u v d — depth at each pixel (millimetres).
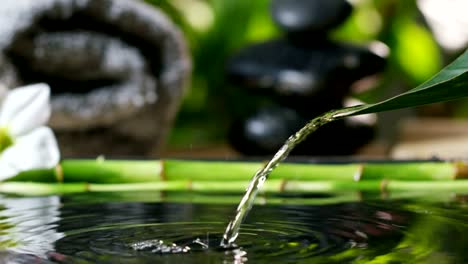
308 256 377
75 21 744
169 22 773
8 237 428
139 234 438
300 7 841
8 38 728
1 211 520
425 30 1067
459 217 484
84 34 745
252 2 1012
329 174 607
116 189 608
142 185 609
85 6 741
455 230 439
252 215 499
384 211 513
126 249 395
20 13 730
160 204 551
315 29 839
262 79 844
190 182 610
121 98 750
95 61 747
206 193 601
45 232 443
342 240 415
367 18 1037
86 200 572
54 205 546
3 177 605
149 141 777
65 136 755
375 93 1039
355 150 845
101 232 443
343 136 835
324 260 368
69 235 434
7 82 730
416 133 999
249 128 853
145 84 758
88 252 388
